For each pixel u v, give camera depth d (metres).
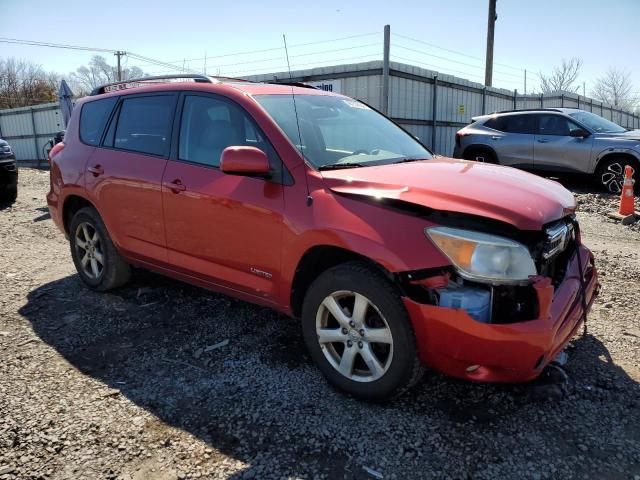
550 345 2.54
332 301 2.97
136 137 4.15
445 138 19.42
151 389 3.11
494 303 2.52
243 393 3.06
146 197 3.91
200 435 2.68
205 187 3.48
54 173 4.89
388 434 2.68
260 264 3.25
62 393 3.06
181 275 3.90
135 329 3.95
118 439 2.65
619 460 2.48
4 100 46.94
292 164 3.12
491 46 22.97
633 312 4.17
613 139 10.33
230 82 3.79
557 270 2.99
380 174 3.06
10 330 3.93
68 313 4.27
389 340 2.75
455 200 2.67
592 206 9.10
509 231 2.57
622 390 3.04
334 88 17.23
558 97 25.48
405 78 16.86
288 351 3.58
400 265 2.60
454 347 2.55
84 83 49.28
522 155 11.48
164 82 4.15
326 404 2.95
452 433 2.68
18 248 6.42
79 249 4.82
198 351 3.58
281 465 2.46
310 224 2.93
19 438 2.64
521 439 2.63
